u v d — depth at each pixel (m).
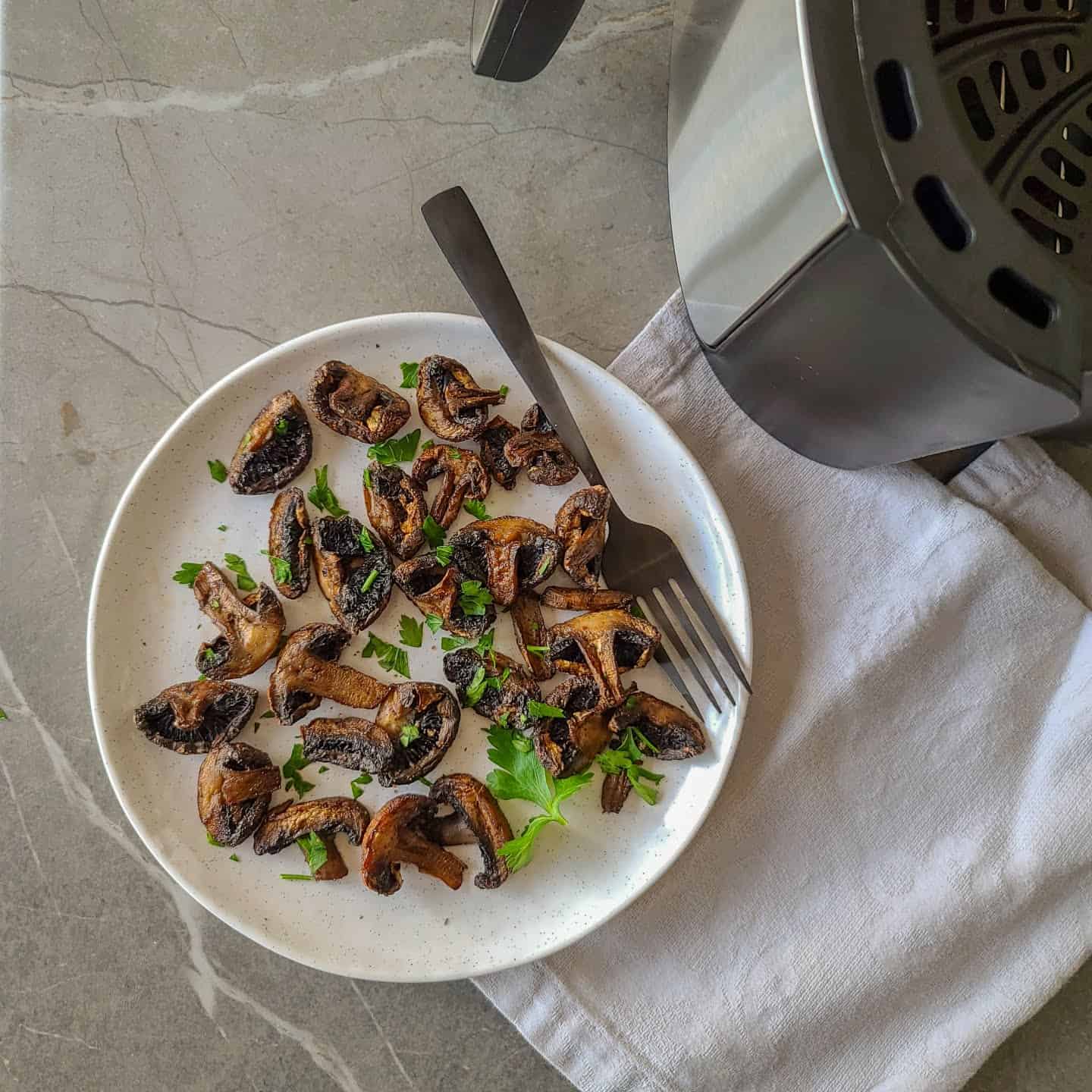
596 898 0.39
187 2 0.41
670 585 0.39
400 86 0.41
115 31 0.40
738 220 0.31
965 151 0.26
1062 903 0.41
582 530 0.38
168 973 0.40
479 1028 0.41
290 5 0.41
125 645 0.38
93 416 0.40
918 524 0.41
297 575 0.38
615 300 0.42
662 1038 0.41
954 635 0.41
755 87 0.29
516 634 0.39
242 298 0.41
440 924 0.39
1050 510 0.41
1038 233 0.29
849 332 0.30
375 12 0.41
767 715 0.41
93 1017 0.40
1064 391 0.26
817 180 0.26
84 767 0.40
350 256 0.41
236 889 0.38
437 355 0.39
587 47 0.42
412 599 0.38
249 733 0.39
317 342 0.38
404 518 0.39
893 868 0.42
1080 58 0.29
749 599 0.40
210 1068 0.40
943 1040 0.41
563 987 0.41
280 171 0.41
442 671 0.39
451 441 0.39
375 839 0.37
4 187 0.40
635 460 0.40
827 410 0.35
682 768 0.39
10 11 0.40
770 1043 0.41
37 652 0.40
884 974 0.41
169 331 0.40
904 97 0.26
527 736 0.38
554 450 0.38
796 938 0.41
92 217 0.40
